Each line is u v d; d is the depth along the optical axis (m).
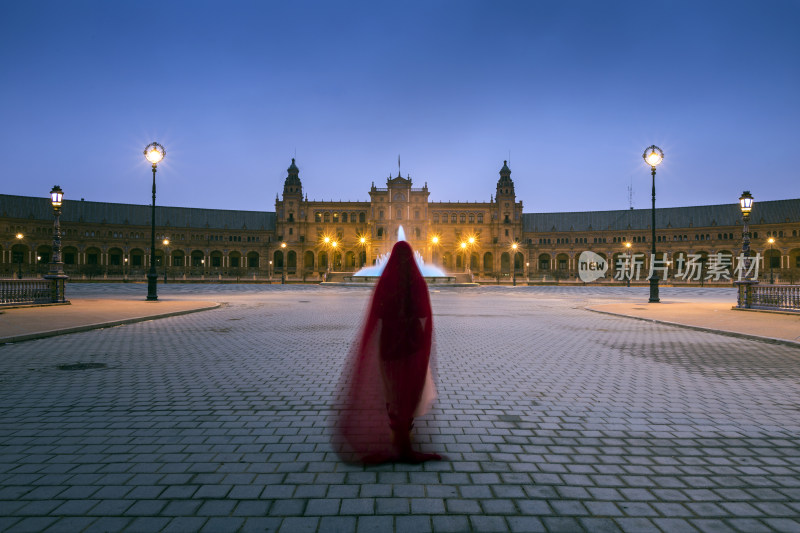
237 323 16.50
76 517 3.47
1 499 3.73
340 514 3.54
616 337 13.56
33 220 100.81
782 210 105.31
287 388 7.40
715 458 4.73
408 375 4.36
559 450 4.91
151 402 6.57
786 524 3.47
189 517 3.48
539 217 129.62
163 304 22.61
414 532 3.30
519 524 3.43
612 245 119.31
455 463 4.54
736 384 7.84
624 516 3.56
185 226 117.94
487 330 15.16
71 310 18.91
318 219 121.19
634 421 5.88
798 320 17.09
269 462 4.52
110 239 109.62
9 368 8.70
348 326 15.80
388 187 113.75
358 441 5.00
